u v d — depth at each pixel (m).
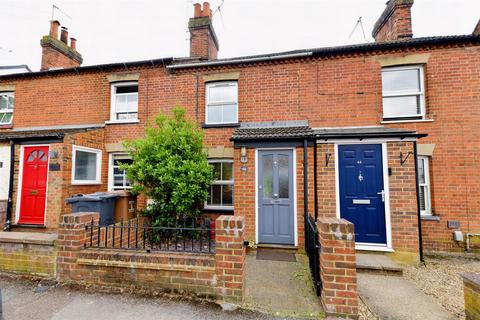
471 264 5.14
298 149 5.63
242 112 7.23
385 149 5.37
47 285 3.67
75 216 3.83
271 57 7.04
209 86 7.62
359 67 6.71
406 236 5.08
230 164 7.25
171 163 5.45
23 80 8.56
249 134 5.93
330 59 6.88
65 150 6.30
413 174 5.16
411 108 6.56
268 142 5.74
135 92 8.13
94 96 8.09
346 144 5.61
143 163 5.59
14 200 6.50
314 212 5.43
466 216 5.79
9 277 3.92
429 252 5.80
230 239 3.31
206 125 7.25
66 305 3.16
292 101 7.00
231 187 7.20
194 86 7.58
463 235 5.75
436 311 3.24
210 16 8.47
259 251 5.34
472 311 2.67
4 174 6.66
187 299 3.31
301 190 5.53
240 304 3.21
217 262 3.33
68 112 8.20
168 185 5.54
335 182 5.53
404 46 6.41
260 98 7.18
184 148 5.79
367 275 4.51
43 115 8.32
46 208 6.20
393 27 7.39
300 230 5.41
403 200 5.15
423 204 6.16
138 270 3.56
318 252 3.45
